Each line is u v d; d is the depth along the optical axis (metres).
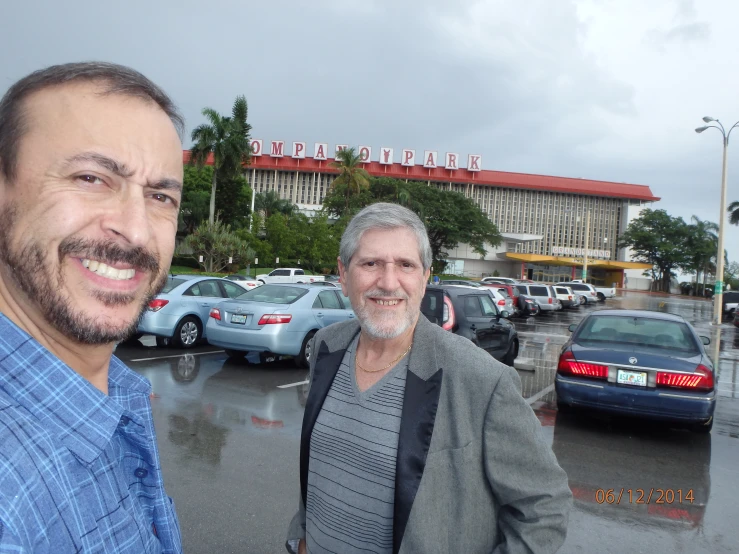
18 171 0.88
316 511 1.65
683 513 3.86
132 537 0.94
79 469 0.87
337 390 1.73
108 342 0.92
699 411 5.38
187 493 3.81
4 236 0.88
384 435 1.53
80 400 0.89
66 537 0.80
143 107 0.97
